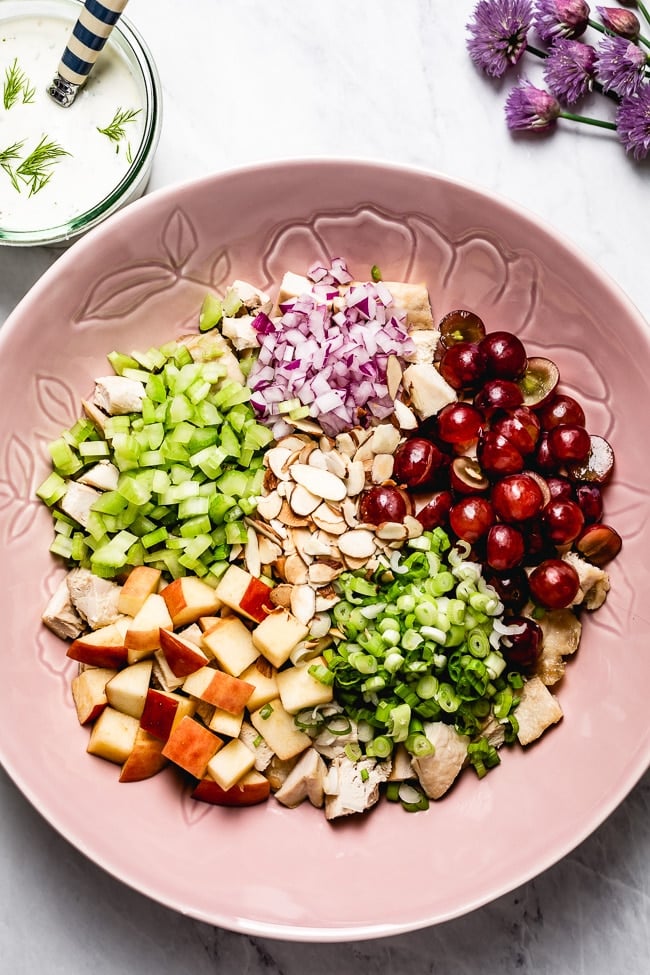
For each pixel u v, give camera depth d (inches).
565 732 26.5
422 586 26.0
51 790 25.4
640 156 28.7
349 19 28.9
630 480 26.8
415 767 26.2
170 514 26.9
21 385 26.3
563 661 26.9
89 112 27.5
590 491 26.7
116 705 26.1
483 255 27.2
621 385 26.7
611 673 26.4
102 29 25.5
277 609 26.1
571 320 27.0
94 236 25.9
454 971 28.1
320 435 27.2
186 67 28.6
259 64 28.8
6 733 25.3
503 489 25.8
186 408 26.6
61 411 27.1
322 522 26.5
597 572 26.4
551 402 26.9
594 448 26.9
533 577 26.0
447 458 26.8
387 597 26.1
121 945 28.0
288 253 27.8
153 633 25.7
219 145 28.7
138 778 26.1
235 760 25.6
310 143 28.8
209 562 26.6
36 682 26.3
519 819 26.0
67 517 26.8
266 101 28.8
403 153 28.9
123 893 28.1
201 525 26.3
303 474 26.7
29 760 25.4
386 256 27.8
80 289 26.3
